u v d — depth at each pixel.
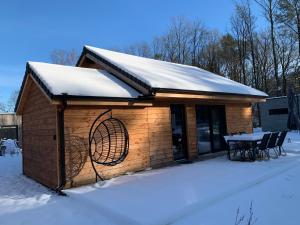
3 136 24.80
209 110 11.73
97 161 7.76
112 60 9.91
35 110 8.77
